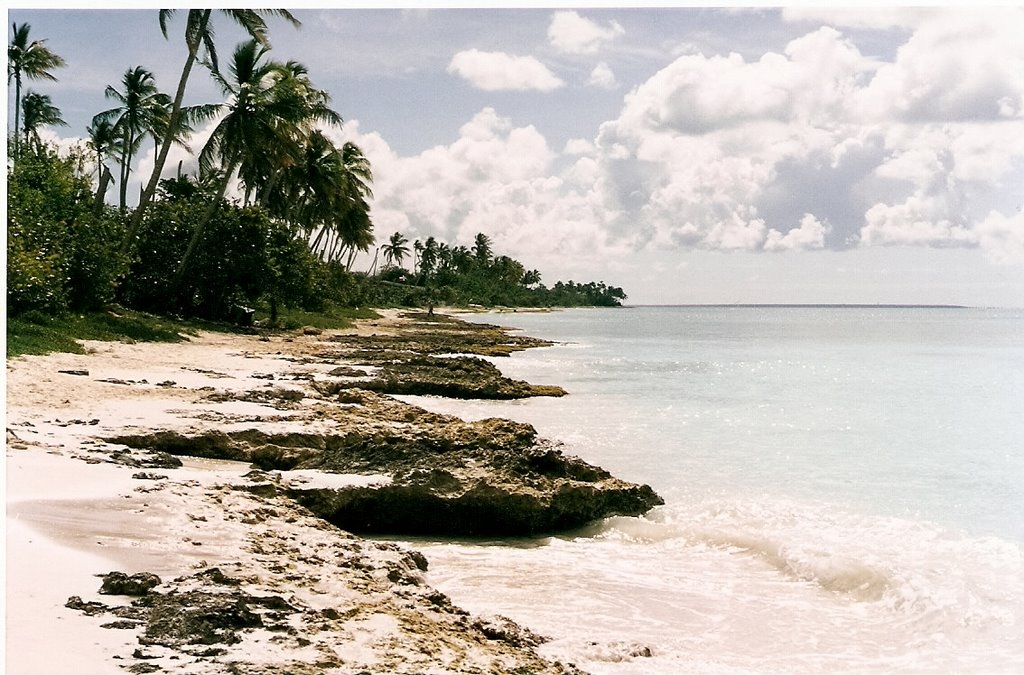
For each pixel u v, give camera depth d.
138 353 25.48
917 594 8.73
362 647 5.59
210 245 40.34
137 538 7.59
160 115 45.62
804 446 18.42
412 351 40.38
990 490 14.09
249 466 12.58
